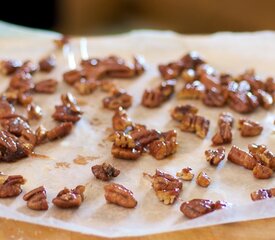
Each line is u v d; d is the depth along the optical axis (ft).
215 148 1.94
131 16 4.83
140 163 1.85
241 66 2.50
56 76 2.42
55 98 2.25
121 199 1.65
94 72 2.39
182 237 1.56
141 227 1.57
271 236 1.57
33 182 1.75
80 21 4.60
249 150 1.90
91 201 1.67
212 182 1.76
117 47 2.66
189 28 4.61
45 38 2.71
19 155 1.85
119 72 2.42
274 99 2.24
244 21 4.29
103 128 2.05
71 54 2.59
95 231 1.55
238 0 4.24
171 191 1.68
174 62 2.46
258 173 1.77
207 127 2.03
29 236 1.55
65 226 1.57
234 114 2.17
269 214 1.62
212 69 2.43
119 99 2.19
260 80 2.32
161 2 4.67
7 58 2.52
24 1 4.31
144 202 1.67
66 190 1.67
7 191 1.68
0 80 2.38
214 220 1.59
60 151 1.91
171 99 2.27
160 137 1.96
